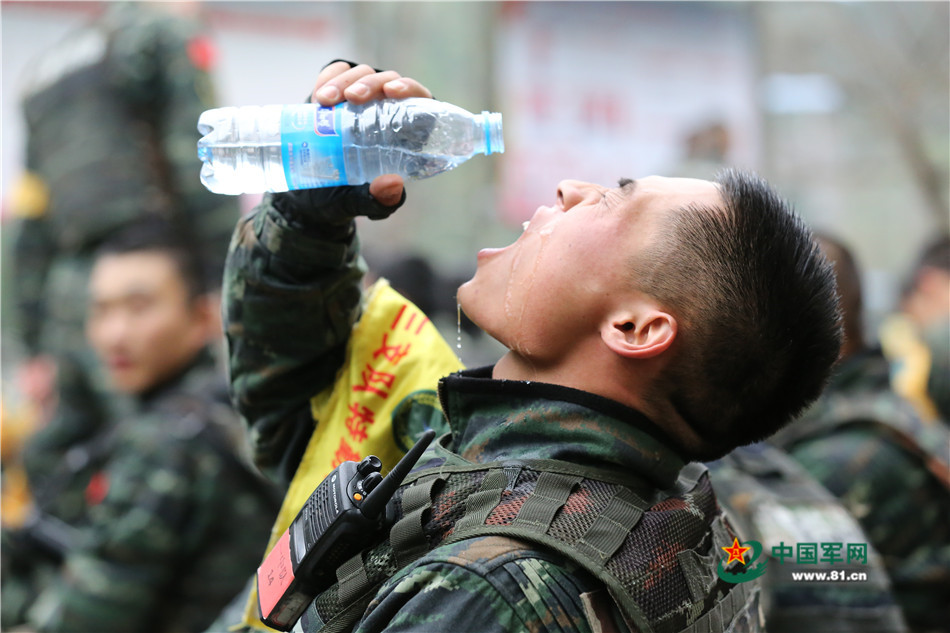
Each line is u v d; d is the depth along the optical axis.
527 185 7.51
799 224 1.21
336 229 1.35
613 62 7.76
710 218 1.16
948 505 2.43
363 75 1.27
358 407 1.44
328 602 1.14
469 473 1.14
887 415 2.43
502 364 1.27
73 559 2.57
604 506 1.10
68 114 3.67
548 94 7.59
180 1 3.76
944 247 4.69
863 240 9.14
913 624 2.45
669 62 7.95
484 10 7.22
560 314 1.18
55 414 3.85
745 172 1.24
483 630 1.01
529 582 1.02
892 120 8.84
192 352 3.03
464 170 7.14
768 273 1.15
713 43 8.05
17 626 3.04
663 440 1.19
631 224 1.17
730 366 1.16
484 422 1.22
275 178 1.27
